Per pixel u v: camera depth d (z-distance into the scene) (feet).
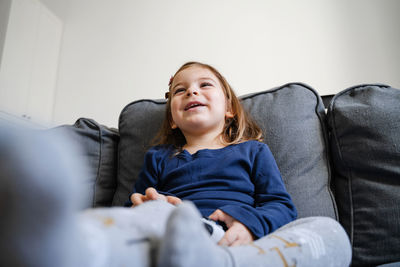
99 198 3.41
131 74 7.36
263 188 2.60
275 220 2.08
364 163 2.59
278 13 6.95
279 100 3.33
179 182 2.74
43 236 0.69
